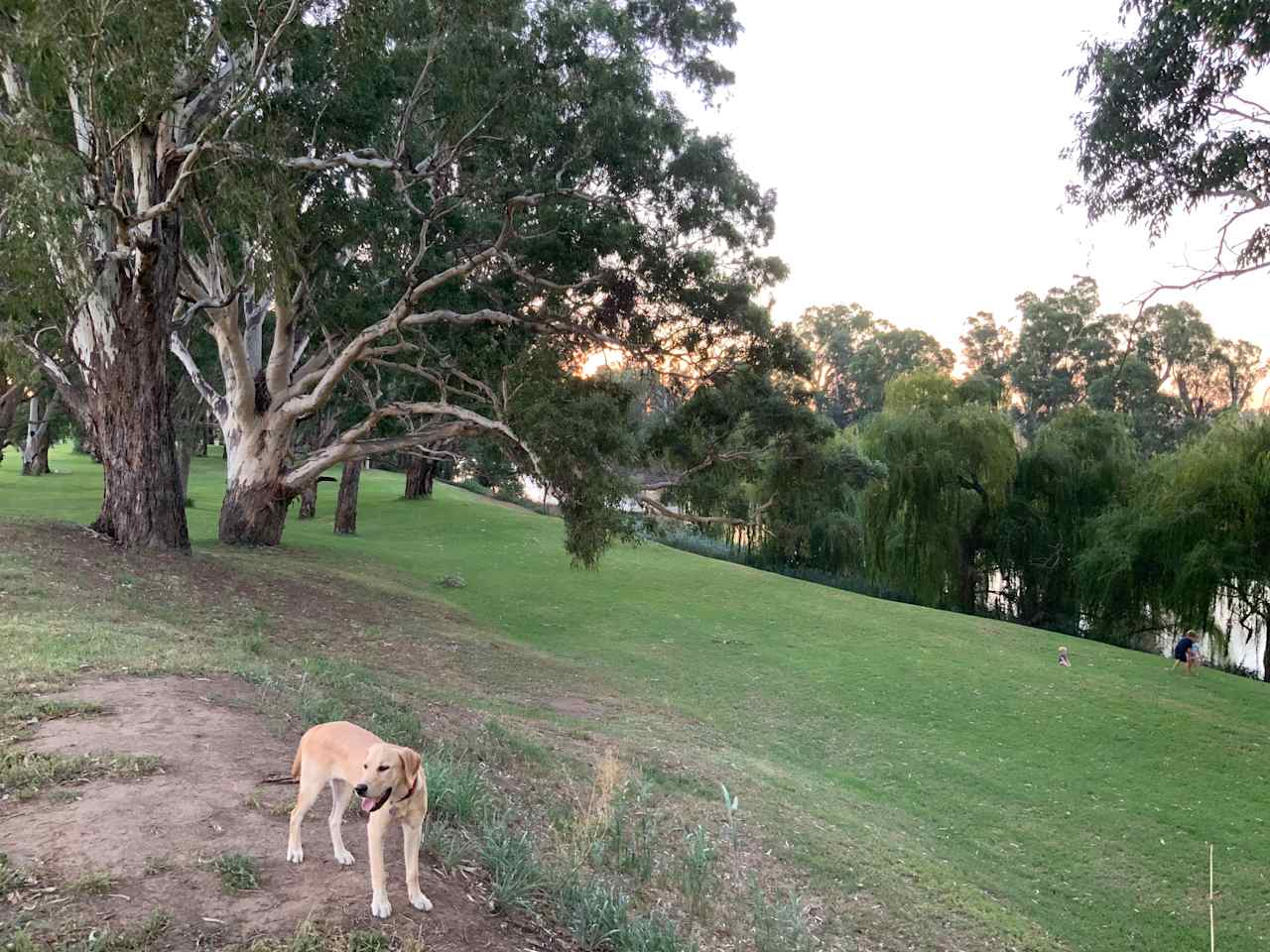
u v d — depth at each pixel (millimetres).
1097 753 21234
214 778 6605
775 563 51312
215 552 25609
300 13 17234
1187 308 60156
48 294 15344
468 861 6285
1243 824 17766
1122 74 17031
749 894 9641
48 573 15539
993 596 50812
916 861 13398
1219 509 35500
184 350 28781
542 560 37656
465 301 27391
